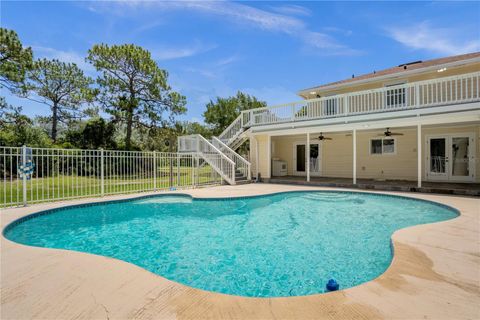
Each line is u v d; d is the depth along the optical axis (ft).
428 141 43.93
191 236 20.49
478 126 40.09
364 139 50.37
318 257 16.28
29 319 8.14
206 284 13.07
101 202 28.96
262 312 8.45
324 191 38.19
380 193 34.12
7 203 26.11
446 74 40.96
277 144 63.16
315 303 8.93
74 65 71.77
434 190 33.73
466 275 10.82
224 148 51.03
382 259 15.85
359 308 8.58
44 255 13.57
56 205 26.18
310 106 48.83
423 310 8.42
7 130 57.52
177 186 40.22
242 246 18.33
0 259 13.01
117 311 8.52
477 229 17.47
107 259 13.05
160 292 9.76
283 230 21.89
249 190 37.81
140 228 22.56
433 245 14.37
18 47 51.90
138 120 68.64
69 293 9.68
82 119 74.84
